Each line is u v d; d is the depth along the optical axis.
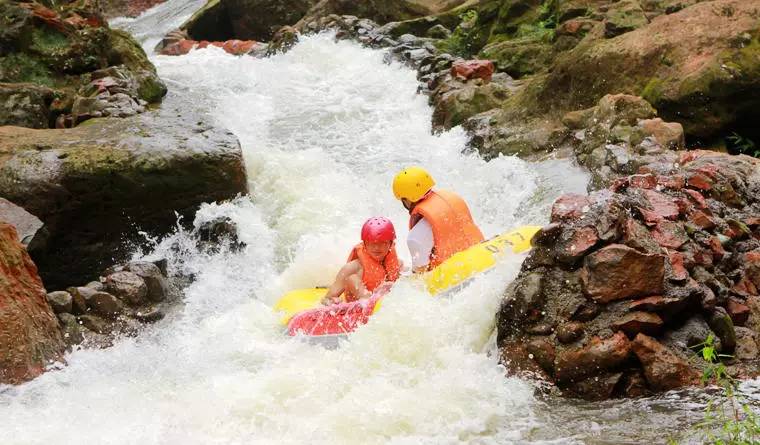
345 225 23.62
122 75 32.00
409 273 18.31
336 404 14.29
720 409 13.39
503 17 36.59
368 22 41.75
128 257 23.41
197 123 26.11
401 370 15.27
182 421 14.22
